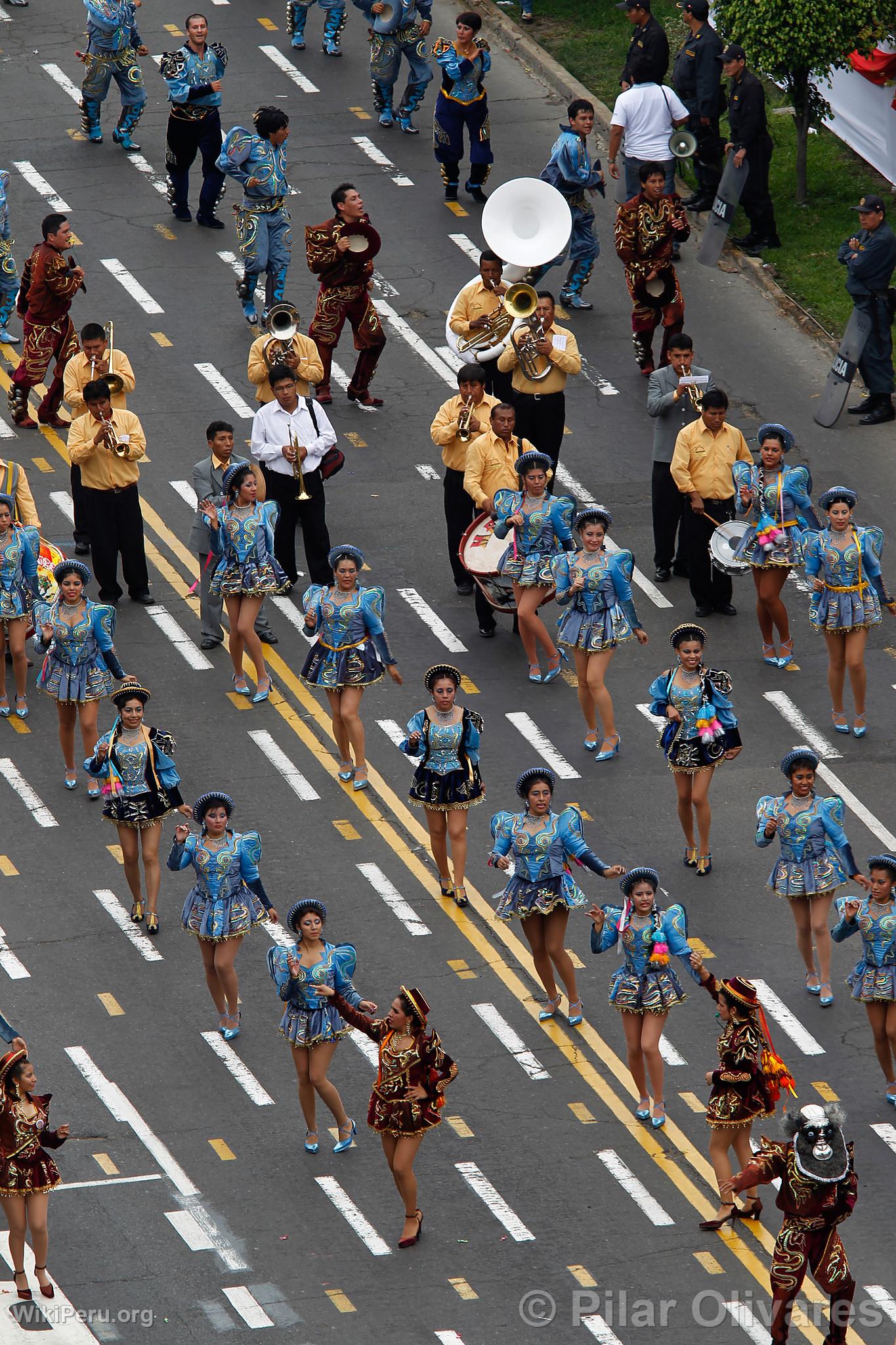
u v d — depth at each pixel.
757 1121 72.56
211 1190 68.50
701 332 113.94
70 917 79.00
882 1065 72.75
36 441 104.25
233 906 72.44
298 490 93.06
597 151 126.69
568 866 73.00
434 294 114.25
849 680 91.56
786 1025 75.62
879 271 105.06
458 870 79.62
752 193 118.00
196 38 115.69
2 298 111.00
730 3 116.38
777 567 90.12
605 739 87.12
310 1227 67.38
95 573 94.38
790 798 75.50
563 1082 73.12
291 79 131.00
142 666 91.44
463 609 95.50
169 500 100.12
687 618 95.50
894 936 71.12
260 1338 63.38
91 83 123.62
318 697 90.31
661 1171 69.81
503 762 86.94
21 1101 63.28
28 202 120.00
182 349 109.69
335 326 104.69
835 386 106.62
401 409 107.06
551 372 96.81
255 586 87.25
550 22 138.88
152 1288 64.94
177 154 117.31
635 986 70.12
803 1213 62.12
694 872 81.81
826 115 121.88
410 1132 65.25
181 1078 72.62
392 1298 64.94
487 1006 75.88
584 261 113.12
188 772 85.81
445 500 94.44
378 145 125.56
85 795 85.00
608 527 88.81
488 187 122.19
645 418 106.94
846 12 114.50
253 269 109.31
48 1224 67.06
